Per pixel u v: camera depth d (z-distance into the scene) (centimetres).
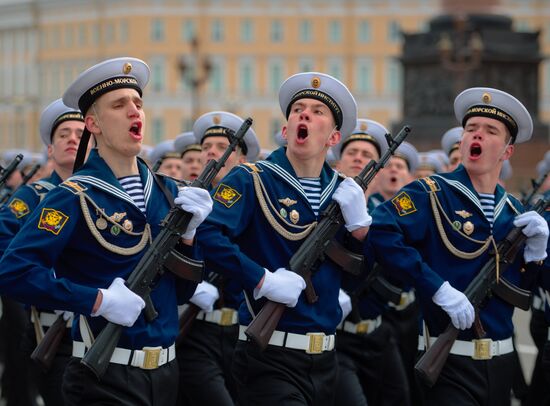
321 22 12656
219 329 1402
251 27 12712
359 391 1388
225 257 1083
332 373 1140
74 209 1005
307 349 1113
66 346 1254
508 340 1187
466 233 1171
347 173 1575
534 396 1467
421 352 1186
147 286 1012
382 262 1166
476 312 1154
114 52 12862
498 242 1183
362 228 1138
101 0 12950
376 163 1176
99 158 1039
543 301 1469
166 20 12681
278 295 1083
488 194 1198
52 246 991
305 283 1104
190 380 1390
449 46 4372
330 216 1126
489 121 1194
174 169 1883
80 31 13212
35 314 1330
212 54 12694
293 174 1143
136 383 1012
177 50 12681
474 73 4384
